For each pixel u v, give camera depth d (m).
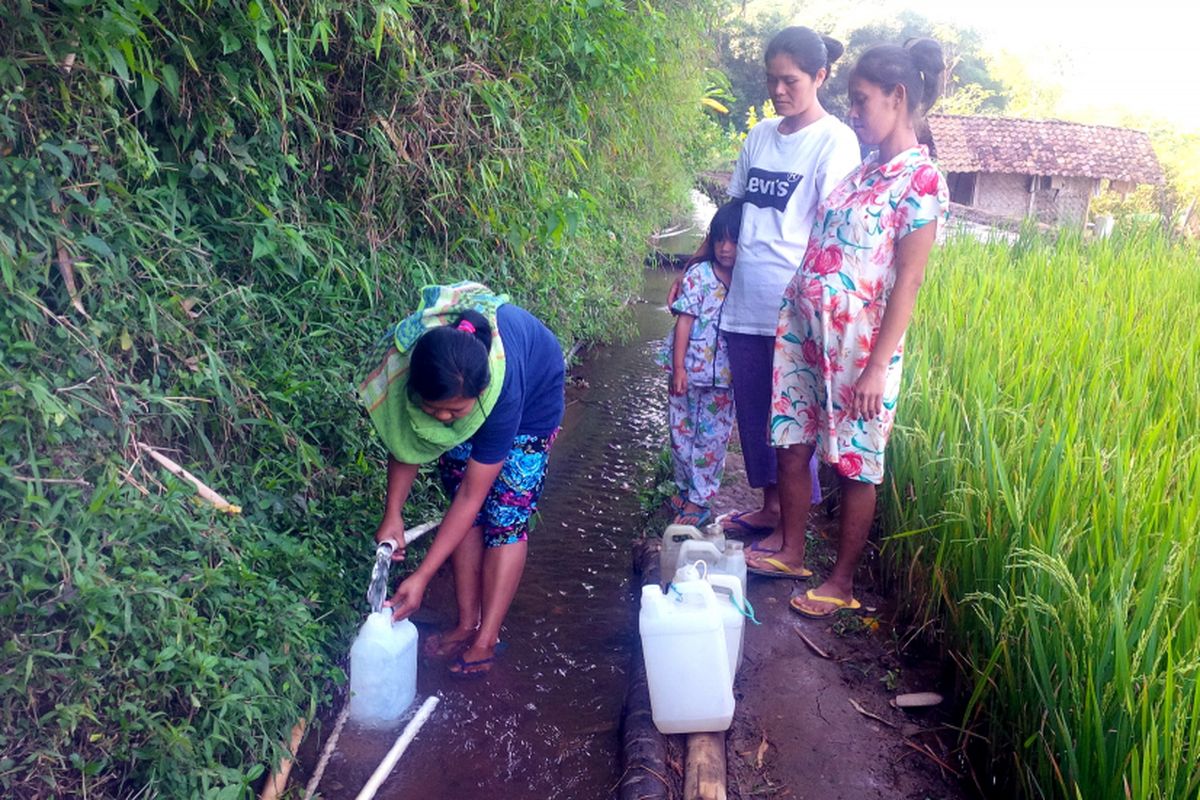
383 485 3.54
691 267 3.96
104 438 2.35
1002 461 3.14
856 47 34.12
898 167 3.00
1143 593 2.32
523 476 3.03
